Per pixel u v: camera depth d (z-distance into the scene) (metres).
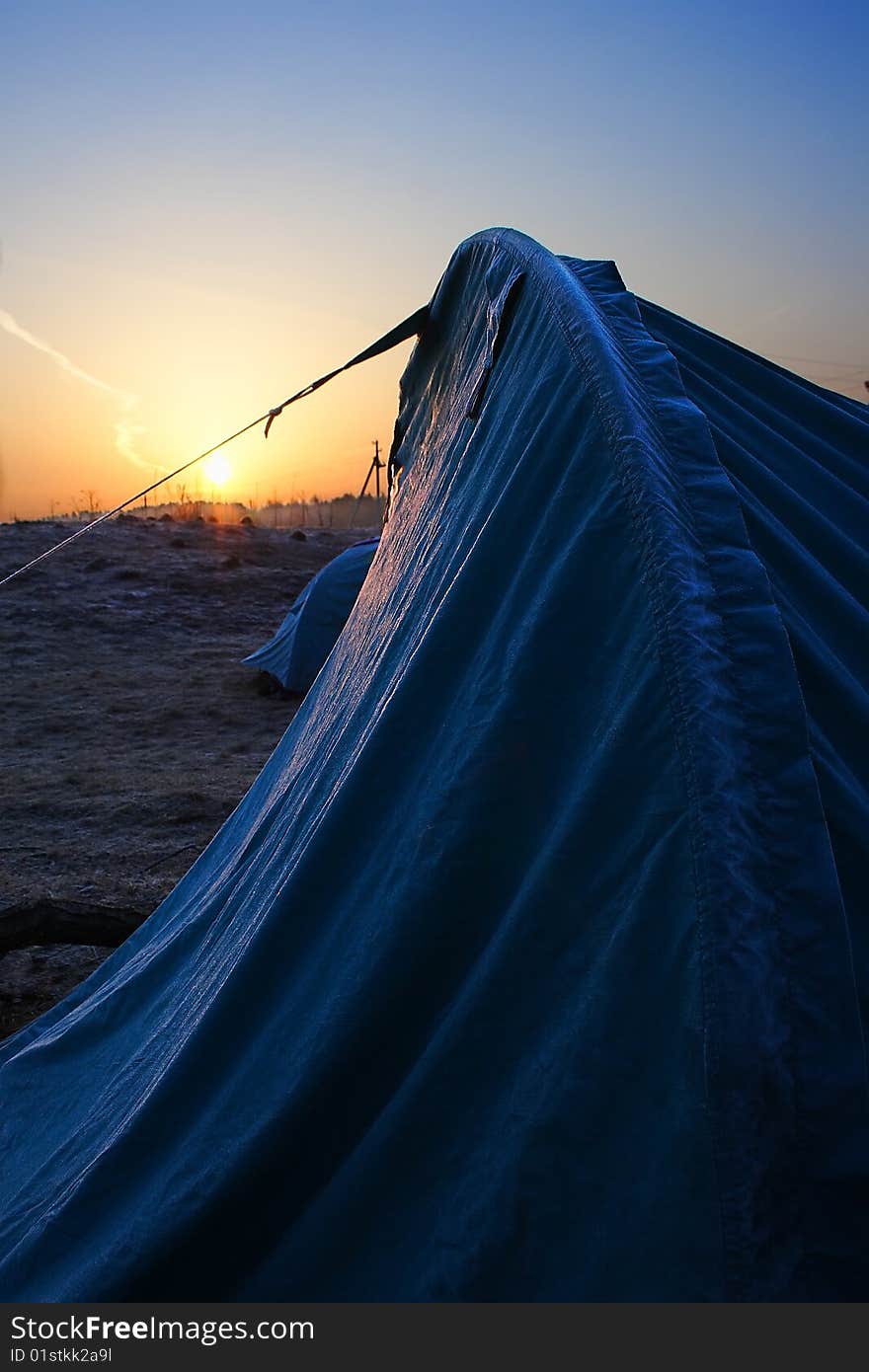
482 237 3.92
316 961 2.13
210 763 9.85
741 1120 1.54
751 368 3.20
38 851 7.01
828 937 1.64
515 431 2.56
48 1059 3.43
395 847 2.11
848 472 2.96
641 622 1.91
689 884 1.66
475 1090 1.81
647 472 2.04
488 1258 1.65
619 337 2.54
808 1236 1.55
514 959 1.83
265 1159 1.90
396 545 4.18
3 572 20.22
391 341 4.62
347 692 3.46
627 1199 1.60
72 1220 2.16
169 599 19.72
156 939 3.91
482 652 2.21
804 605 2.27
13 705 12.94
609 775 1.82
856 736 2.04
